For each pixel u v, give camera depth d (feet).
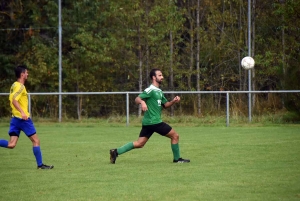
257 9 236.43
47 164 93.66
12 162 97.09
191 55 241.76
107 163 94.07
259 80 229.66
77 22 250.37
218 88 241.14
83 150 114.11
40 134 151.43
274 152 104.47
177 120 180.45
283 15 202.39
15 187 72.38
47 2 258.57
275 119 174.60
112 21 250.78
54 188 71.31
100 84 251.19
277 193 65.57
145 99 91.45
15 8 263.70
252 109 186.29
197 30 240.53
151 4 240.12
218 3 245.24
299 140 125.59
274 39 235.40
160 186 71.15
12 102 86.43
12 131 88.12
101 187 71.31
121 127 172.86
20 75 87.45
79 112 211.82
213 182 73.26
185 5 261.65
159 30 236.02
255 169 83.87
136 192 67.56
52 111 219.61
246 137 134.00
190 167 87.20
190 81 238.89
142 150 111.75
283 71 192.24
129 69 248.93
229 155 101.19
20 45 262.67
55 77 248.52
